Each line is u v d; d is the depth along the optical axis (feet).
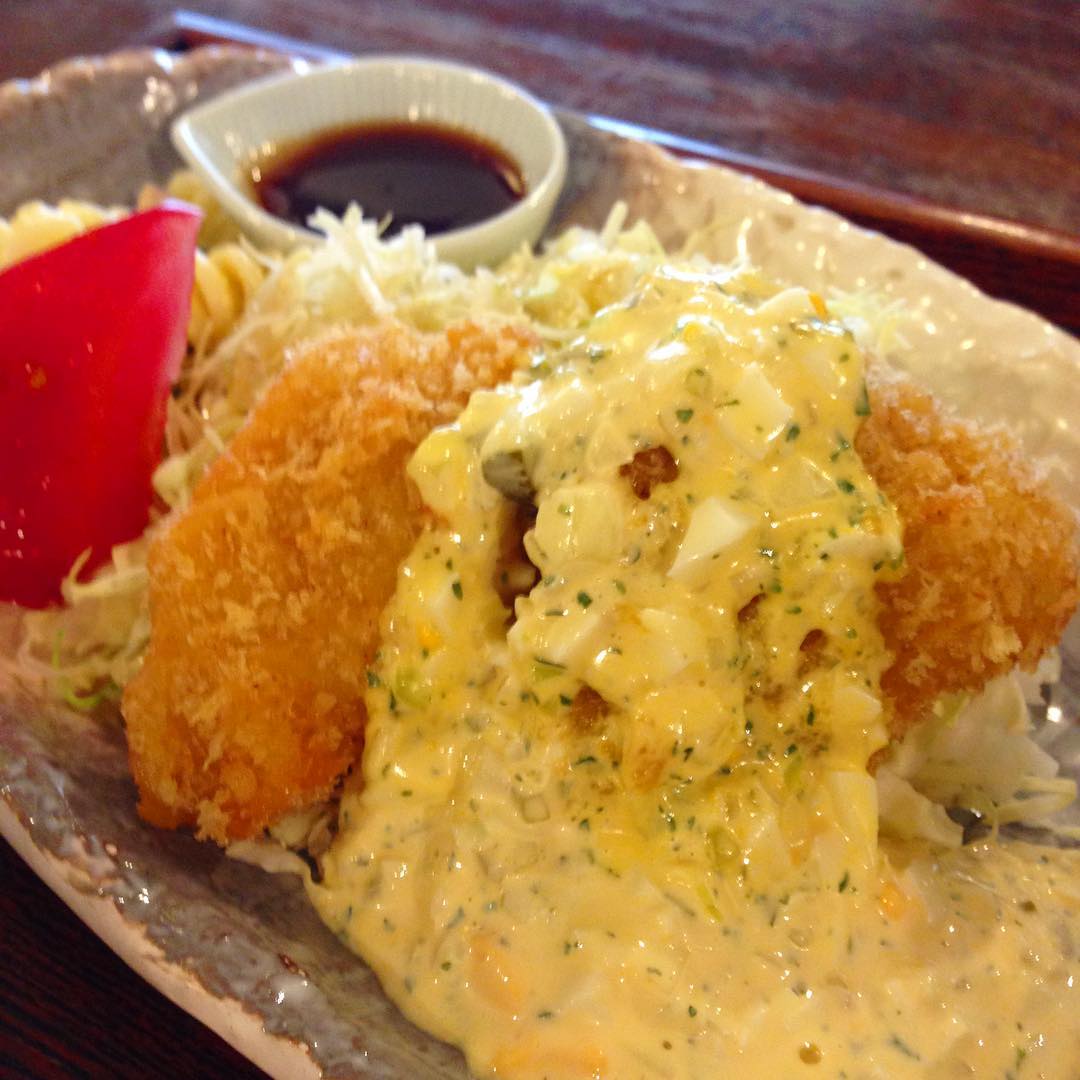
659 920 0.71
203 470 0.89
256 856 0.77
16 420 0.84
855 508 0.74
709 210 1.06
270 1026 0.67
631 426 0.73
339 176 1.10
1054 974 0.73
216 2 1.38
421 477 0.76
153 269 0.87
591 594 0.73
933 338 0.96
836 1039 0.70
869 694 0.75
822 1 1.38
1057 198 1.14
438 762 0.75
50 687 0.84
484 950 0.71
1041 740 0.87
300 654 0.77
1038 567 0.79
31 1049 0.74
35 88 1.08
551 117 1.09
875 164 1.18
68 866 0.71
